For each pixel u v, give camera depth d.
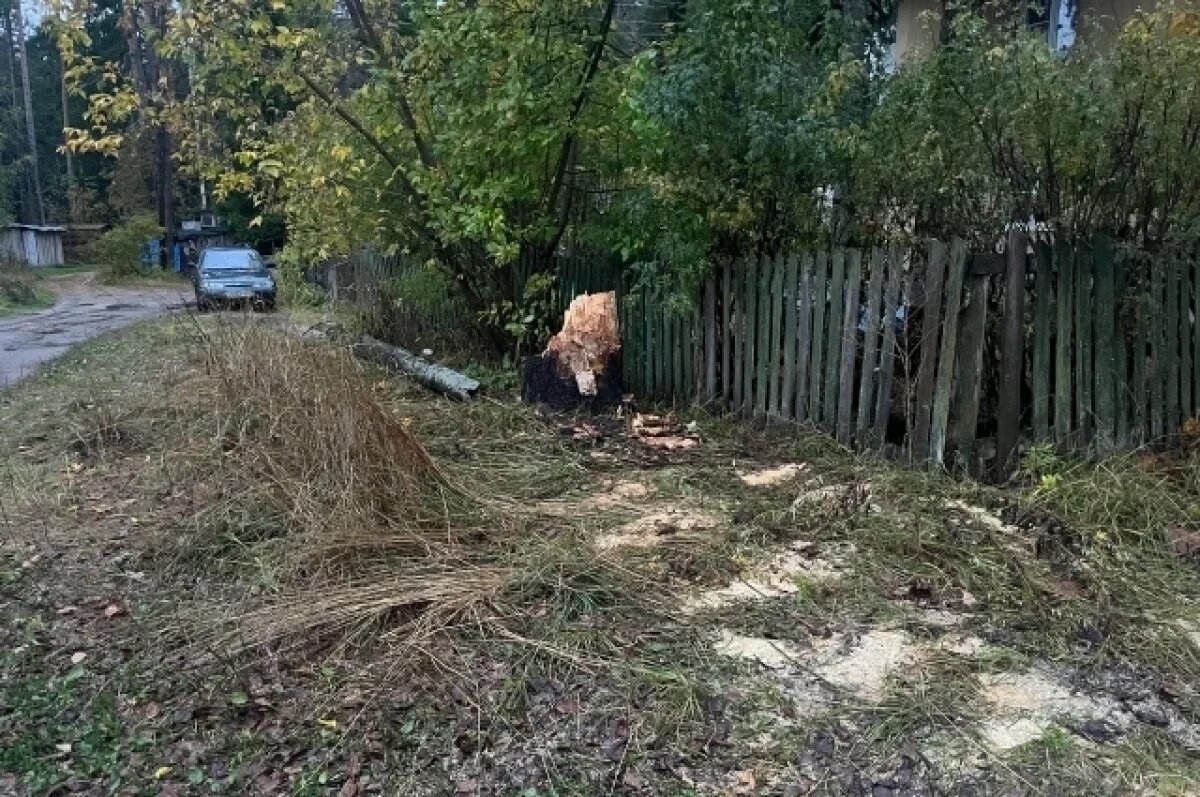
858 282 5.36
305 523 4.28
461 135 7.32
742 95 5.77
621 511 4.64
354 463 4.37
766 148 5.51
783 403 5.96
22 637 3.53
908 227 5.46
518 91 6.80
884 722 2.81
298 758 2.76
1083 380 4.74
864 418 5.37
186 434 5.71
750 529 4.30
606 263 7.87
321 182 8.18
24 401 7.85
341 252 9.44
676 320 7.00
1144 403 4.76
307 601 3.64
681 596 3.68
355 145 8.41
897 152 5.15
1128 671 3.09
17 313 18.28
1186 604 3.51
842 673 3.11
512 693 3.01
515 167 7.48
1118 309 4.71
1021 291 4.69
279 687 3.12
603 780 2.61
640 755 2.71
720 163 5.96
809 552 4.05
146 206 37.19
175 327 10.40
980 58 4.73
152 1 8.62
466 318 9.45
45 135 50.84
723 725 2.83
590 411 6.82
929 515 4.37
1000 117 4.70
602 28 7.18
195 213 38.78
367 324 10.79
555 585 3.67
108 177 41.53
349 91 9.03
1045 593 3.60
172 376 7.27
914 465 5.08
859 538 4.15
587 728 2.84
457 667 3.16
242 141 9.26
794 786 2.56
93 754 2.81
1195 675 3.05
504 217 7.62
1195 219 4.61
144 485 5.25
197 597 3.84
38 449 6.16
